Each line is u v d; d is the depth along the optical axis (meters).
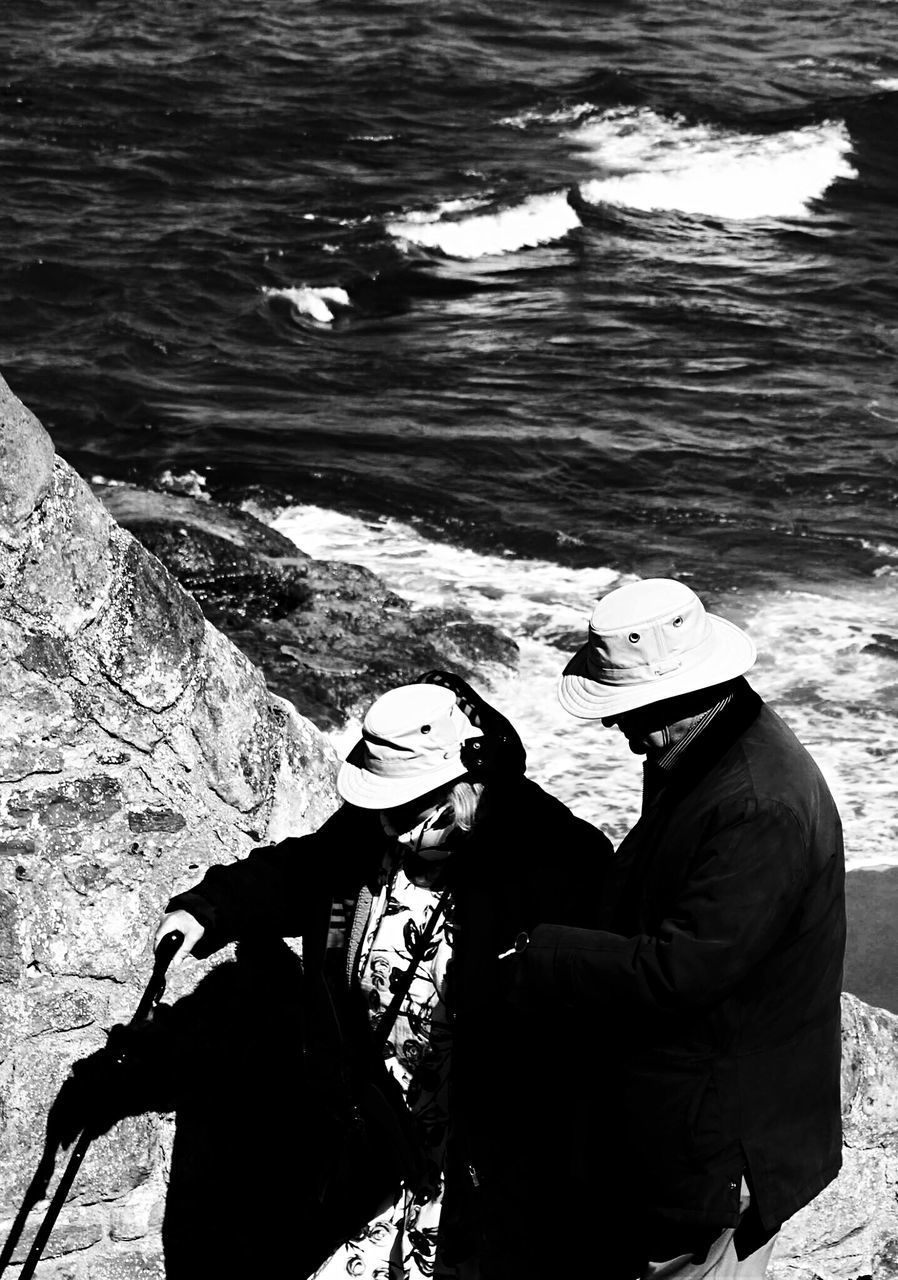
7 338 22.55
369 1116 3.12
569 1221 3.09
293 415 20.11
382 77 38.47
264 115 34.91
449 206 30.08
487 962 2.94
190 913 3.02
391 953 3.05
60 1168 3.22
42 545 2.88
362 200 30.17
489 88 38.50
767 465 18.69
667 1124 2.69
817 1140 2.75
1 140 31.88
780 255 29.73
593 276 27.59
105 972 3.14
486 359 22.97
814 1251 3.73
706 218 31.73
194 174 31.03
